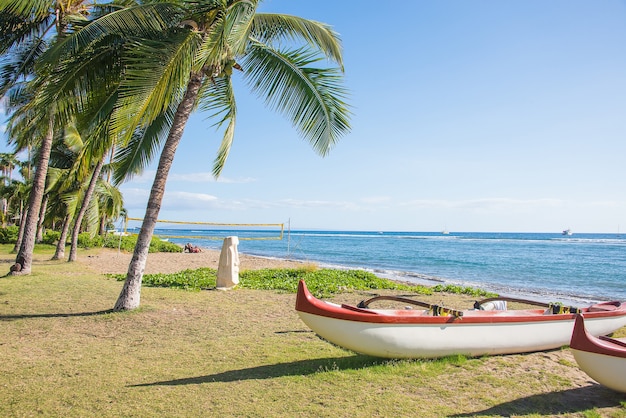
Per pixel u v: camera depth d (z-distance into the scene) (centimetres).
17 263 1376
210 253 3356
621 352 441
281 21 899
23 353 586
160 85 725
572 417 418
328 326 525
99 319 796
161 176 880
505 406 439
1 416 385
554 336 638
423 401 443
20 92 1387
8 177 4762
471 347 580
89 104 958
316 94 945
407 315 573
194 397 438
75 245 1973
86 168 1026
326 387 473
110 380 484
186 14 851
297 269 1748
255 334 721
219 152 1128
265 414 401
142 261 888
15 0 873
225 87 1081
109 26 806
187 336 698
